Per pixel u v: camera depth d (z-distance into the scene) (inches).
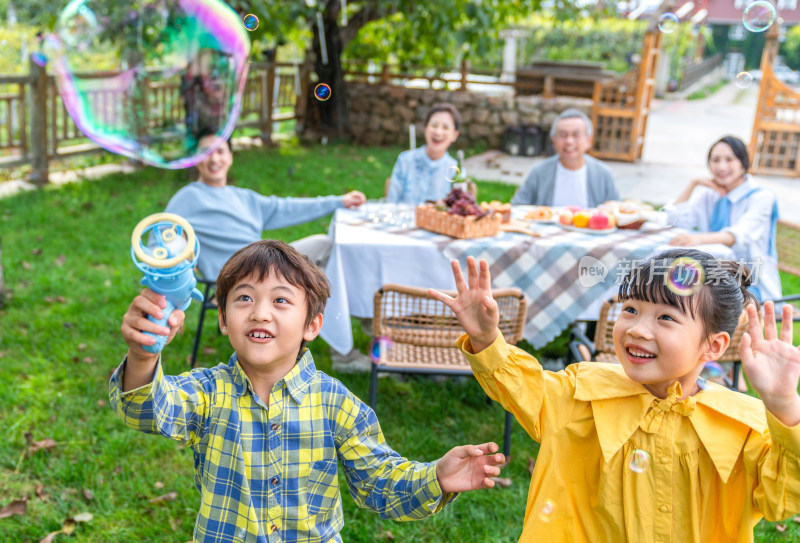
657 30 401.4
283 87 431.8
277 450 59.1
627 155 419.2
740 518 58.4
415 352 129.4
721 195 158.7
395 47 450.3
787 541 104.2
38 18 320.2
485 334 60.6
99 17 222.4
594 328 154.7
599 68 468.8
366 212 156.3
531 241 135.4
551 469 61.7
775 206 151.6
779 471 53.3
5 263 201.6
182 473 115.4
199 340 150.9
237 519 58.8
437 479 57.2
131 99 175.8
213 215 144.2
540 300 134.2
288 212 156.1
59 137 306.0
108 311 175.6
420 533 104.4
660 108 736.3
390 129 446.0
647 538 58.7
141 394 53.7
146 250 50.8
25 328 164.6
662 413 59.5
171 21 176.6
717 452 57.4
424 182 176.4
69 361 149.3
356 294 132.7
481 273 59.9
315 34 426.3
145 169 328.5
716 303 56.9
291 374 60.0
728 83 1242.0
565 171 178.2
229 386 60.2
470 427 134.3
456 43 387.9
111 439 121.2
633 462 58.8
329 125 446.3
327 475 61.3
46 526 101.0
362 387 147.0
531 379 62.1
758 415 58.4
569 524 61.5
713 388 61.5
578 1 413.1
